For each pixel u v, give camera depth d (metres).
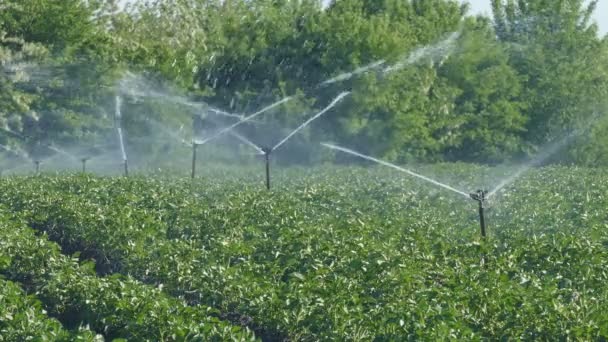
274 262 50.50
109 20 173.12
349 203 77.19
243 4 177.00
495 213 72.69
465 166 149.75
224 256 52.94
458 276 45.28
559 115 186.62
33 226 72.12
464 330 36.81
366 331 38.94
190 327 37.72
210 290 45.69
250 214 67.25
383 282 45.78
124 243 57.94
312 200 80.00
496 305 40.22
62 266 49.56
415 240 55.19
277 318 41.81
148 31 176.88
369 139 166.12
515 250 51.12
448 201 80.75
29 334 38.06
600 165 182.62
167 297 42.62
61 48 160.50
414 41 180.00
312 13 174.62
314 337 40.62
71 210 67.50
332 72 168.25
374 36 169.50
